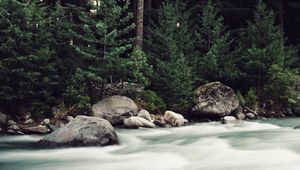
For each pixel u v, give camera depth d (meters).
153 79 22.53
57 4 21.00
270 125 19.62
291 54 28.80
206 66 24.92
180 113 22.19
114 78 21.39
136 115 19.89
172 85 21.86
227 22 31.39
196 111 21.92
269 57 25.42
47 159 12.16
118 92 21.53
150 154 12.73
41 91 18.95
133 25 21.28
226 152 12.29
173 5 28.55
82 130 13.65
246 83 26.41
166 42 23.84
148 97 21.59
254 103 25.02
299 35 33.50
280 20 30.06
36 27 19.44
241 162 10.95
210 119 22.23
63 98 20.11
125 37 29.02
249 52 25.48
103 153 13.00
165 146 13.84
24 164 11.55
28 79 18.50
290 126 19.34
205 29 26.69
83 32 21.94
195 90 22.89
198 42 26.50
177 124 19.70
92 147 13.41
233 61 25.80
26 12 18.62
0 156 12.56
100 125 13.91
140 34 24.66
